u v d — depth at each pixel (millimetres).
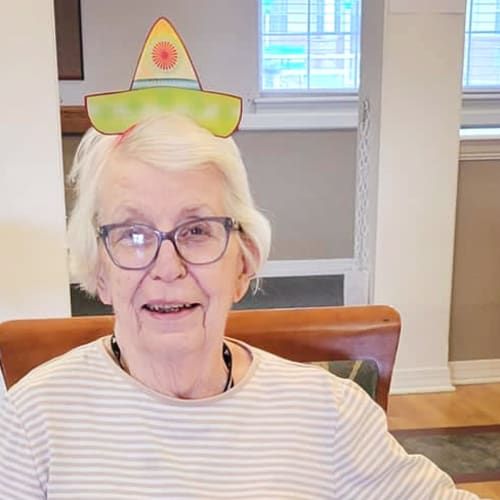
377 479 1015
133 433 943
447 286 3000
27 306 2543
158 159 899
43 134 2426
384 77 2785
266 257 1017
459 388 3076
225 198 944
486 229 3068
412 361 3043
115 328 1007
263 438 976
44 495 932
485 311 3131
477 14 4695
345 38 4723
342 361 1221
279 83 4754
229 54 4664
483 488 2346
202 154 908
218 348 973
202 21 4602
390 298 2979
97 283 985
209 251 927
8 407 963
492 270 3104
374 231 2938
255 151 4492
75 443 939
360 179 3072
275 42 4688
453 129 2861
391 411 2879
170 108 945
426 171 2883
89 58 4578
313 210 4602
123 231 917
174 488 927
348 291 3047
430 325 3021
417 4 2736
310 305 4094
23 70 2371
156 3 4559
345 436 1007
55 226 2494
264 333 1206
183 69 944
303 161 4535
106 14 4535
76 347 1171
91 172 945
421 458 1057
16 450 938
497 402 2961
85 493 921
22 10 2330
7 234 2473
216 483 940
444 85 2820
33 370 1044
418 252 2951
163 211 905
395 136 2836
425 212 2920
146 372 953
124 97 934
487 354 3170
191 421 954
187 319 925
